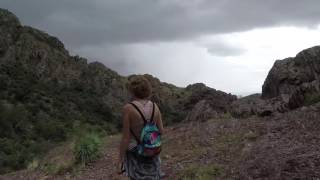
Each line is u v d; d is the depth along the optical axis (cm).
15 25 19650
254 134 937
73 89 17238
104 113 14775
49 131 9981
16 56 18200
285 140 839
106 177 963
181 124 1349
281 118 1012
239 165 766
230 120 1141
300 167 673
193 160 894
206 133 1077
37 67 18312
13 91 13488
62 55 19862
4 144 8306
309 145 768
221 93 1664
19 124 10350
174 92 17175
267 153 783
